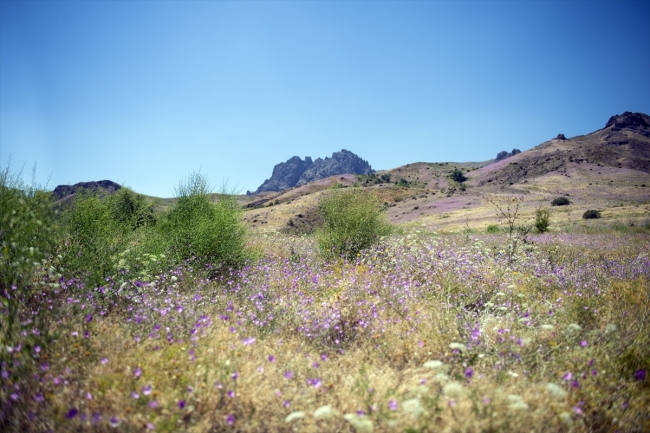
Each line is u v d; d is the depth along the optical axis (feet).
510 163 472.44
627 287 20.85
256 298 18.67
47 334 12.42
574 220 112.27
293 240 39.81
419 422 9.32
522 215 140.77
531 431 9.34
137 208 28.53
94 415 9.53
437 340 14.65
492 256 30.81
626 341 13.79
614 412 10.64
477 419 9.54
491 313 18.81
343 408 10.71
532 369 13.08
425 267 25.26
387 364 13.38
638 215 112.47
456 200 232.53
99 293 17.83
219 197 30.66
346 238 32.83
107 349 12.80
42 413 9.66
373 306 17.94
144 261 21.25
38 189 17.88
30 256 14.83
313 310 17.76
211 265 24.17
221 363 12.09
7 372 10.29
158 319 15.40
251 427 9.80
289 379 12.05
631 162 410.11
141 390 10.61
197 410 10.34
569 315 17.37
